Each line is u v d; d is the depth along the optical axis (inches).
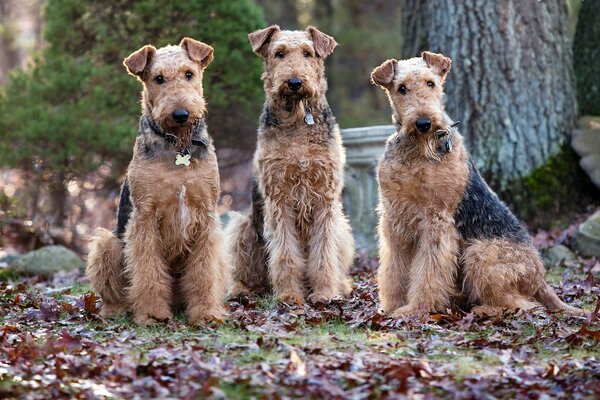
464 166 203.6
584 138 355.9
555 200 347.9
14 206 426.6
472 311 200.5
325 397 133.7
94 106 398.9
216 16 412.5
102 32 408.2
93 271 208.8
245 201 596.1
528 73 348.2
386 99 718.5
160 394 136.5
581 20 389.4
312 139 222.8
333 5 749.3
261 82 420.2
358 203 348.8
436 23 356.2
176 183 194.7
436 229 199.5
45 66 413.4
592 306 221.8
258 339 168.1
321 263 229.3
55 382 141.9
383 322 191.9
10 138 405.4
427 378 146.1
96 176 438.6
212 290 202.1
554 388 141.6
